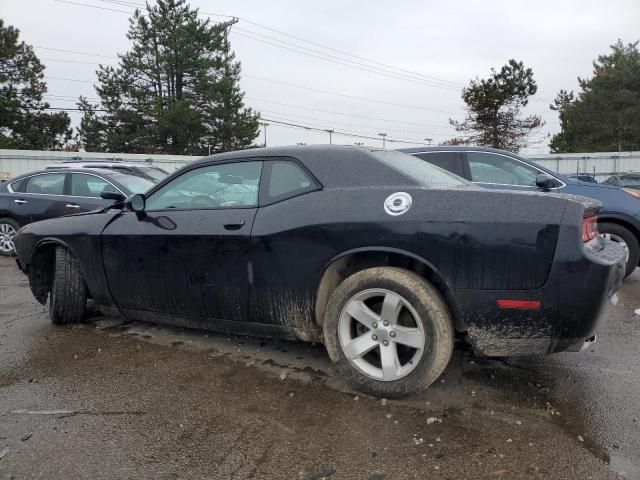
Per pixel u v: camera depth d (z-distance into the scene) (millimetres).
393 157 3594
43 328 4520
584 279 2727
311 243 3221
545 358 3795
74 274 4414
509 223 2814
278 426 2803
